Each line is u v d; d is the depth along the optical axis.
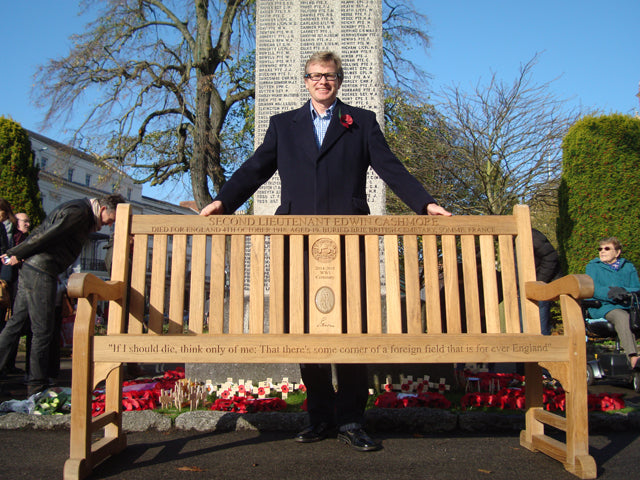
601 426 3.34
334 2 6.17
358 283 2.78
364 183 3.12
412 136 15.80
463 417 3.28
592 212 9.47
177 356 2.40
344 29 6.13
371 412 3.31
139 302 2.77
